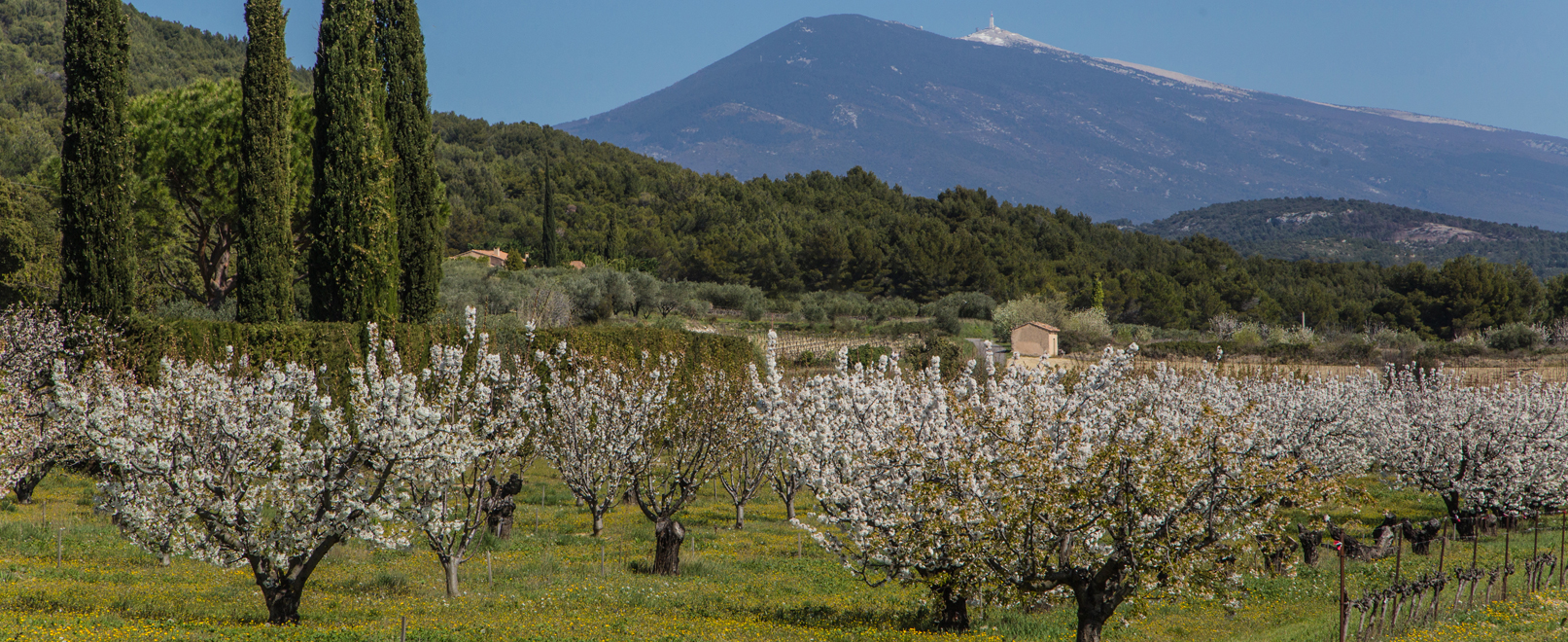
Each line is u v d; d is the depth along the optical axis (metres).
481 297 52.50
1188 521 10.07
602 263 90.44
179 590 13.45
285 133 27.55
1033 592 11.12
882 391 14.34
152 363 22.20
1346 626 12.18
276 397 12.10
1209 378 30.12
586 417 19.44
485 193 121.62
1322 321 89.62
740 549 19.06
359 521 11.92
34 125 93.81
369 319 27.34
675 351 30.39
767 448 20.86
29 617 10.66
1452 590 14.98
